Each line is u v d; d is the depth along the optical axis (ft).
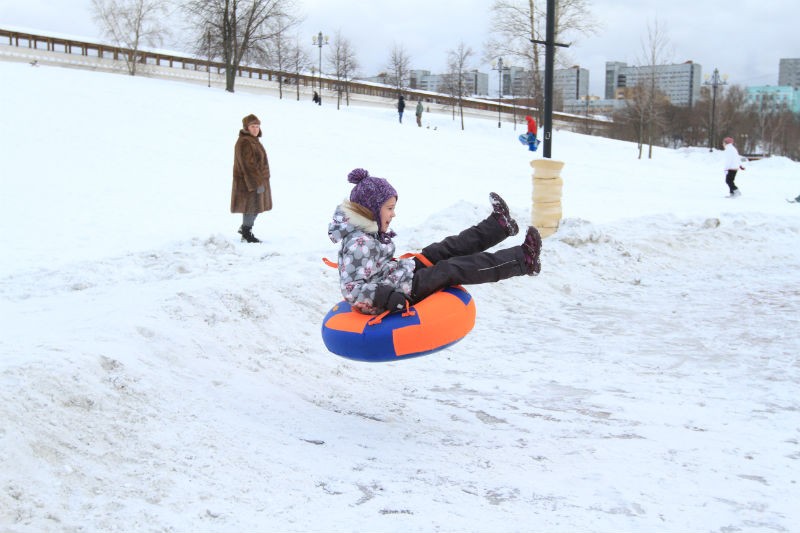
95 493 11.07
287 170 71.15
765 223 49.03
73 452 11.96
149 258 31.42
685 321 27.96
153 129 81.76
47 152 65.16
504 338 25.93
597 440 15.56
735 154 73.77
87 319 19.74
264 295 23.58
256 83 209.87
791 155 258.78
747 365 21.91
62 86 98.02
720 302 31.12
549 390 19.79
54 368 13.94
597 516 11.59
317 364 20.70
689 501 12.27
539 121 157.79
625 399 18.84
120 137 75.41
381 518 11.18
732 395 19.03
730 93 254.47
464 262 15.37
